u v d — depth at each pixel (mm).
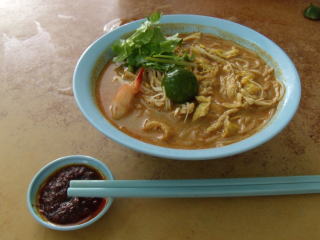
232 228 181
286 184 192
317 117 246
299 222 184
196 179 197
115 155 220
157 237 177
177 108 223
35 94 265
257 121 220
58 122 242
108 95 237
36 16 353
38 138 230
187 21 287
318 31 334
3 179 206
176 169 211
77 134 233
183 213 188
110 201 184
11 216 187
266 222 184
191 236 178
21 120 243
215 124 216
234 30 278
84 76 224
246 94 235
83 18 351
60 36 326
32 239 177
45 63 295
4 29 333
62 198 186
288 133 234
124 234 178
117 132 184
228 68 259
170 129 214
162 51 252
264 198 195
